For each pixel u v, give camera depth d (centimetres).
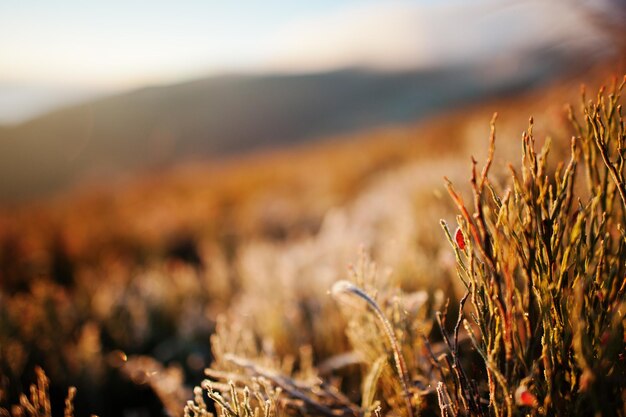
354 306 121
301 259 303
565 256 76
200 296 327
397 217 323
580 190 122
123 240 538
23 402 120
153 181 1012
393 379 110
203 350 231
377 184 655
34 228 595
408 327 116
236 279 346
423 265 180
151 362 230
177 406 152
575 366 76
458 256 80
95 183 998
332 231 370
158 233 558
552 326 78
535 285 78
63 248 491
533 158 76
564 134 165
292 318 209
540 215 77
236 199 830
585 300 76
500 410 79
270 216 618
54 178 3862
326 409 116
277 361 145
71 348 231
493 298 79
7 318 238
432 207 262
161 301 296
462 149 521
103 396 202
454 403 86
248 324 214
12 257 479
